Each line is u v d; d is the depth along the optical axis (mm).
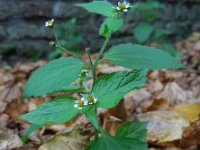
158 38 638
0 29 607
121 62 206
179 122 305
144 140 222
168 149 289
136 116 326
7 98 423
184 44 676
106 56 210
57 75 204
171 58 209
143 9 600
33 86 205
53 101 188
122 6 218
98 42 636
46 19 624
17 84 466
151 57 208
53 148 236
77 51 616
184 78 490
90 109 181
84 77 221
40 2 615
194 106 344
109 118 298
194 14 705
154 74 484
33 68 551
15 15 611
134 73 185
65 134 249
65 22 631
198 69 554
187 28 702
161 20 686
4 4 603
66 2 626
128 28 656
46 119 182
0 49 611
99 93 185
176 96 406
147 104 386
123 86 183
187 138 286
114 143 200
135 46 212
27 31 618
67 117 181
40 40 625
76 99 189
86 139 243
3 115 336
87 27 639
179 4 692
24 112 354
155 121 309
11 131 273
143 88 425
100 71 486
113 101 180
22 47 619
